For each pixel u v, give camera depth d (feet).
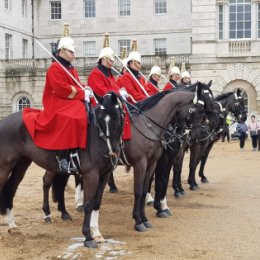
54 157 31.01
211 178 62.54
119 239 32.42
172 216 39.52
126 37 167.02
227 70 134.31
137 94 39.06
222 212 41.11
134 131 33.91
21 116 32.04
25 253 29.30
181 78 52.90
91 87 34.55
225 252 29.35
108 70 35.42
